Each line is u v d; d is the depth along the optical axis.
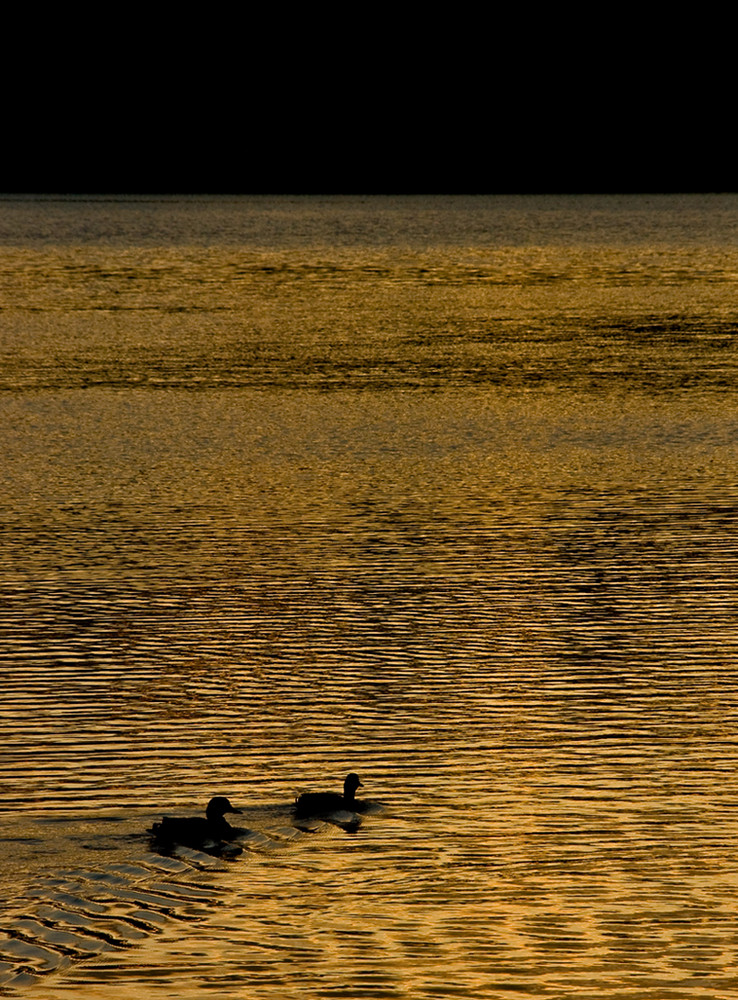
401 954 21.80
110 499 52.03
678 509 50.50
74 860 24.53
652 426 65.56
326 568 43.47
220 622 38.47
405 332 101.38
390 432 64.44
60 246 180.62
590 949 21.98
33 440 62.34
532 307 117.56
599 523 48.62
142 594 40.91
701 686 33.62
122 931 22.30
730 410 69.31
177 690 33.44
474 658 35.69
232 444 61.78
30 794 27.41
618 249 176.88
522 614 39.16
